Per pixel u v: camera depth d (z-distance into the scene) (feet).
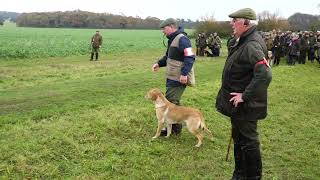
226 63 11.23
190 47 15.52
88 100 22.00
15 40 86.94
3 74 35.01
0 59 52.01
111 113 18.69
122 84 28.73
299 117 21.85
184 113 15.42
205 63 48.06
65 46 74.90
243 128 11.12
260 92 10.56
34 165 12.57
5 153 13.12
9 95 23.49
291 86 31.65
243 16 10.64
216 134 17.28
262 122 19.85
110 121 17.22
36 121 17.21
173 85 16.01
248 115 10.83
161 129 16.26
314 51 52.85
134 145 14.90
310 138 17.97
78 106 20.07
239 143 11.57
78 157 13.50
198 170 13.34
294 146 16.63
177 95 16.12
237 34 10.87
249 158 11.29
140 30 183.01
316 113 23.17
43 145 14.05
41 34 122.11
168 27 15.71
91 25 192.24
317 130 19.42
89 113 18.58
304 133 18.74
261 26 99.55
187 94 24.31
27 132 15.38
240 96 10.69
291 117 21.57
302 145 16.84
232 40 11.59
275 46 47.88
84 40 97.81
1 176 11.66
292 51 48.42
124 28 194.29
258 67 10.43
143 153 14.29
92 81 30.09
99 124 16.79
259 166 11.43
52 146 14.06
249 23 10.71
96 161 13.19
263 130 18.57
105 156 13.75
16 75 34.53
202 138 15.49
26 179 11.67
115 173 12.55
